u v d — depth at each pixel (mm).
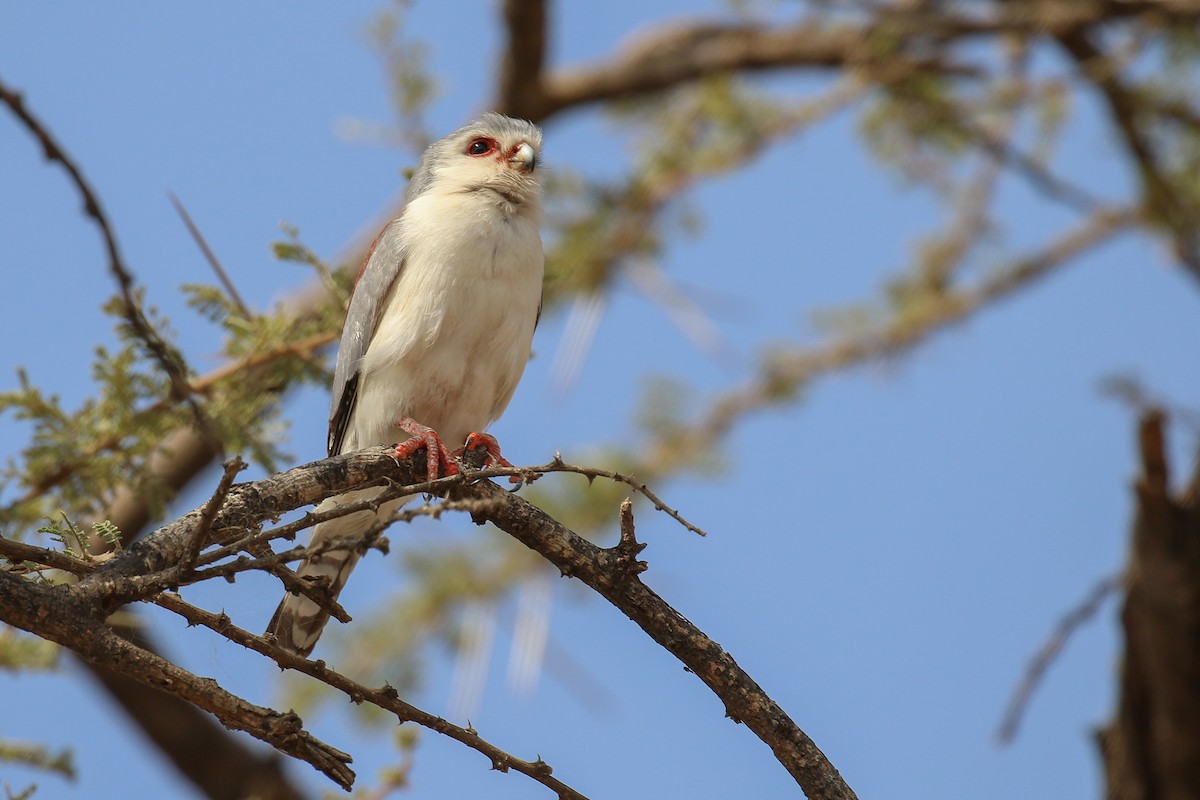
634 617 7043
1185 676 8633
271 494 7180
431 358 9867
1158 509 8633
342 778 5777
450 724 6312
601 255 12641
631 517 6867
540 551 7062
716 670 6969
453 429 10258
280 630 8562
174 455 9680
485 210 10133
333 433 10484
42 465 9172
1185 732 8719
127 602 5668
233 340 10188
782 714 6949
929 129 12672
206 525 5504
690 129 13117
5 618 5434
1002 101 12469
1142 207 13133
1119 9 12461
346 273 10820
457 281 9812
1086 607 9008
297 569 9508
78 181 7609
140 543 6219
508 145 10703
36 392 9211
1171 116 12781
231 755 14086
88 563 6000
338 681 6125
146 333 8047
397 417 9953
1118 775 9102
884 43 12641
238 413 9711
